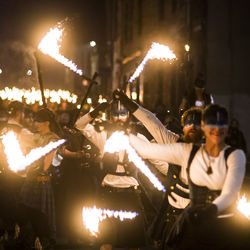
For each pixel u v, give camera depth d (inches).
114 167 242.2
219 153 168.4
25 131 261.9
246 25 719.7
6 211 261.3
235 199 167.6
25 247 257.3
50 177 260.7
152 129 209.9
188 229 167.6
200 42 724.7
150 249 288.5
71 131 265.0
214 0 722.2
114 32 1332.4
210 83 722.8
